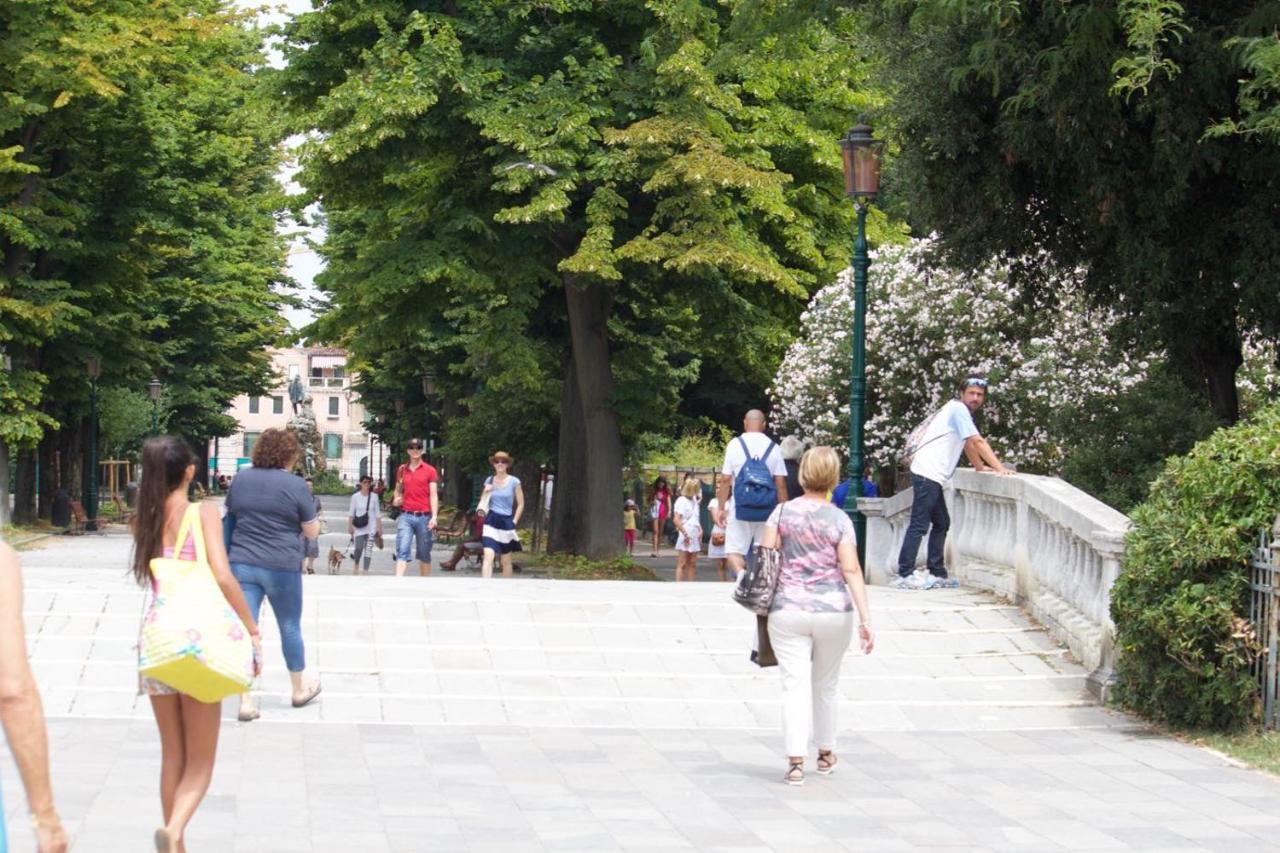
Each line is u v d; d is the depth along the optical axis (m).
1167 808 9.18
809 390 32.12
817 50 32.50
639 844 8.22
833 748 10.31
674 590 16.36
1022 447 27.75
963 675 13.75
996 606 15.88
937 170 19.98
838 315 32.41
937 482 17.55
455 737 11.58
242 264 57.56
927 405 30.55
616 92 29.25
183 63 38.59
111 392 50.66
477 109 28.36
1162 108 16.80
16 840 7.96
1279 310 18.17
